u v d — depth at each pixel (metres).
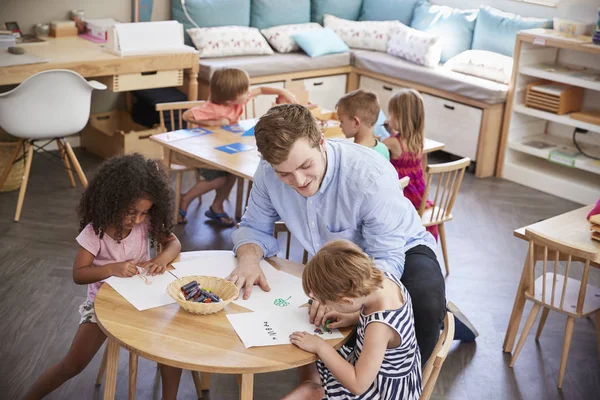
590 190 5.16
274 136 1.99
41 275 3.78
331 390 2.20
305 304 2.26
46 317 3.41
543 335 3.50
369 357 2.01
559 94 5.29
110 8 5.94
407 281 2.39
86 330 2.46
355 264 1.98
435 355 2.20
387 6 6.86
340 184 2.24
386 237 2.28
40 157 5.48
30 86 4.23
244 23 6.49
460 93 5.70
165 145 3.98
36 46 5.22
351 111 3.56
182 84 5.49
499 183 5.57
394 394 2.12
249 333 2.07
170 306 2.20
